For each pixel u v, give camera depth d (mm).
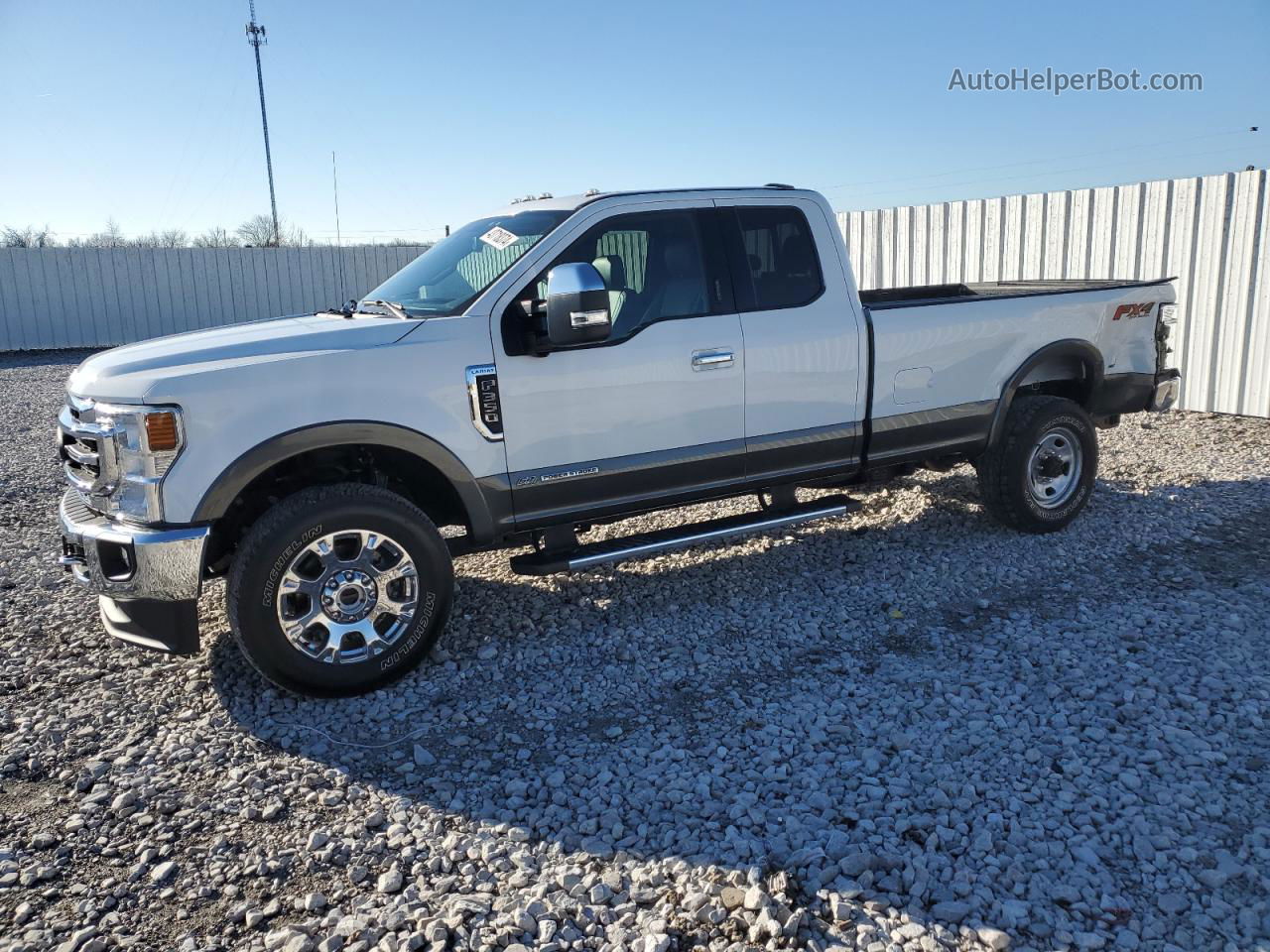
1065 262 10750
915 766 3459
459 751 3732
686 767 3531
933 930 2609
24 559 6320
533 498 4590
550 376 4516
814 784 3352
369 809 3338
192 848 3119
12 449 10344
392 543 4168
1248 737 3570
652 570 5762
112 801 3402
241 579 3908
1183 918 2639
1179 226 9688
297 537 3951
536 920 2717
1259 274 9117
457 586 5547
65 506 4387
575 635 4824
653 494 4914
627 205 4766
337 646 4121
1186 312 9812
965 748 3568
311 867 3012
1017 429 5887
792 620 4934
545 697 4168
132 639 4105
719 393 4941
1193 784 3258
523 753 3676
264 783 3502
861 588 5340
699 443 4941
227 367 3941
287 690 4117
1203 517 6359
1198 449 8352
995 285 7688
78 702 4219
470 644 4727
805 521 5250
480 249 4887
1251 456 7988
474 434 4375
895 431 5531
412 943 2604
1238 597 4977
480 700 4160
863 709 3926
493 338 4402
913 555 5840
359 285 24938
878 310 5422
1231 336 9445
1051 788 3279
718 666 4418
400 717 4020
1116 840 2977
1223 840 2967
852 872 2859
